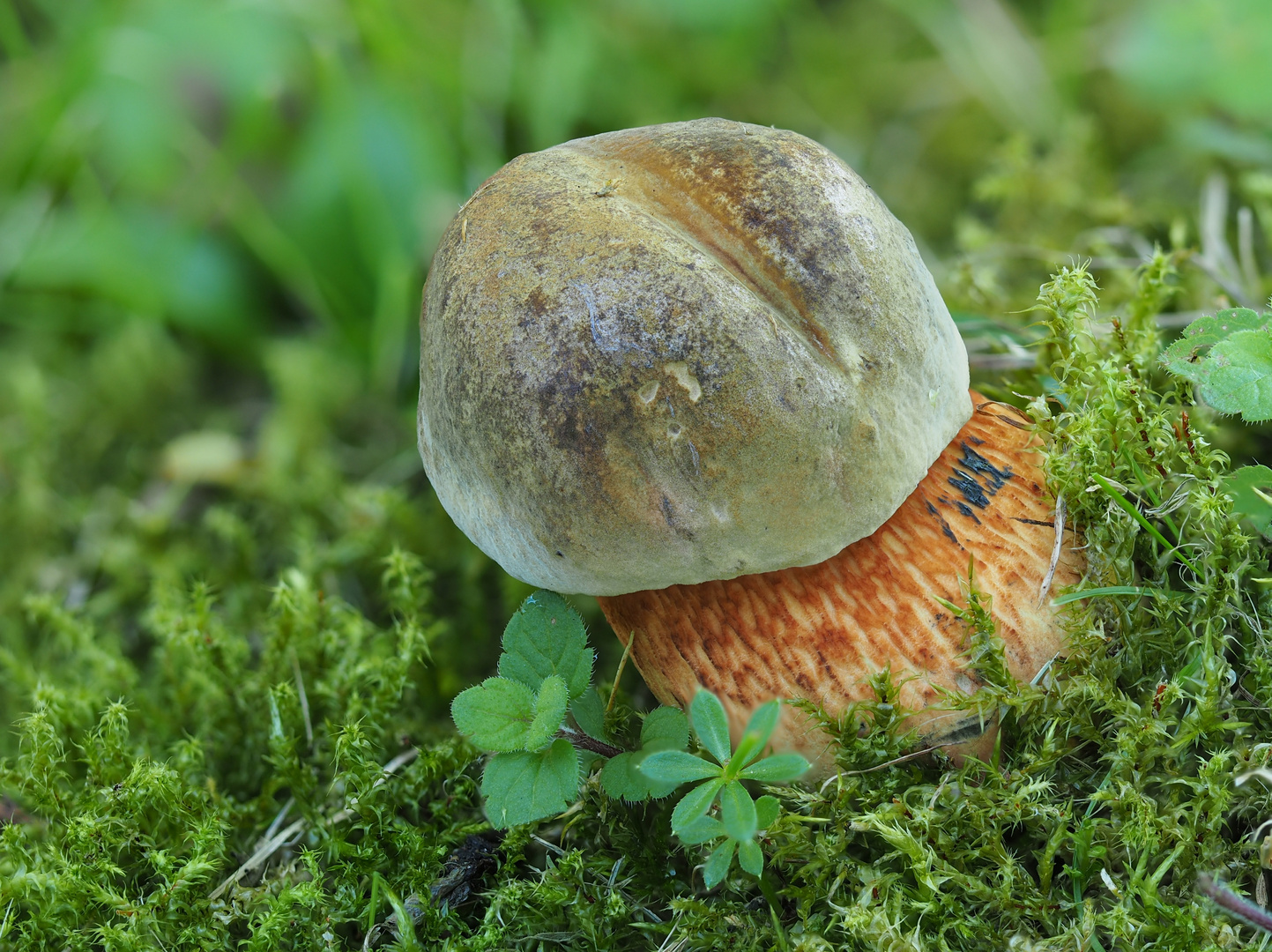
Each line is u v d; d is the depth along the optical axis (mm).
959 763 230
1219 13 357
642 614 235
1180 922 218
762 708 216
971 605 223
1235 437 274
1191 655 235
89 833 241
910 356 222
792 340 215
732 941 229
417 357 375
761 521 215
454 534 314
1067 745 232
